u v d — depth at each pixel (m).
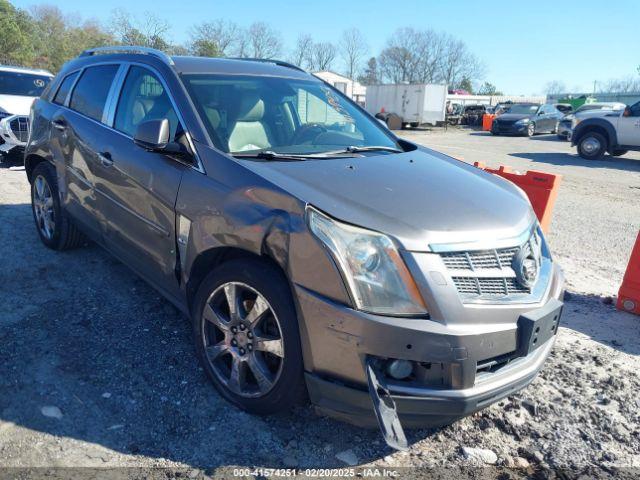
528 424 3.16
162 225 3.44
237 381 3.00
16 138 9.80
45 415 2.96
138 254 3.80
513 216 2.98
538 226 3.32
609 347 4.11
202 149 3.25
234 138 3.40
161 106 3.70
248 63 4.35
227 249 3.04
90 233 4.51
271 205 2.78
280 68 4.47
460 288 2.58
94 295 4.41
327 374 2.62
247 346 2.93
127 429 2.90
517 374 2.75
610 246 6.99
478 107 40.25
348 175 3.07
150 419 2.98
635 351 4.07
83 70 4.90
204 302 3.12
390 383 2.55
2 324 3.87
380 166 3.34
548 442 3.03
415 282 2.50
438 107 34.56
